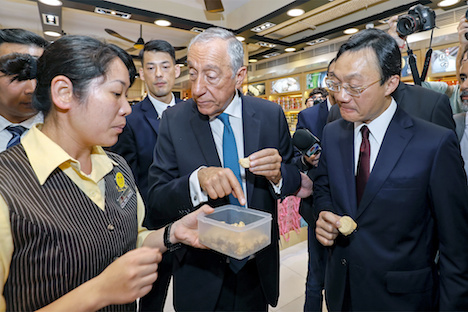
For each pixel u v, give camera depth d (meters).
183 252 1.14
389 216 0.93
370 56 0.88
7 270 0.62
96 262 0.74
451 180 0.87
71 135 0.74
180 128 1.17
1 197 0.60
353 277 0.99
